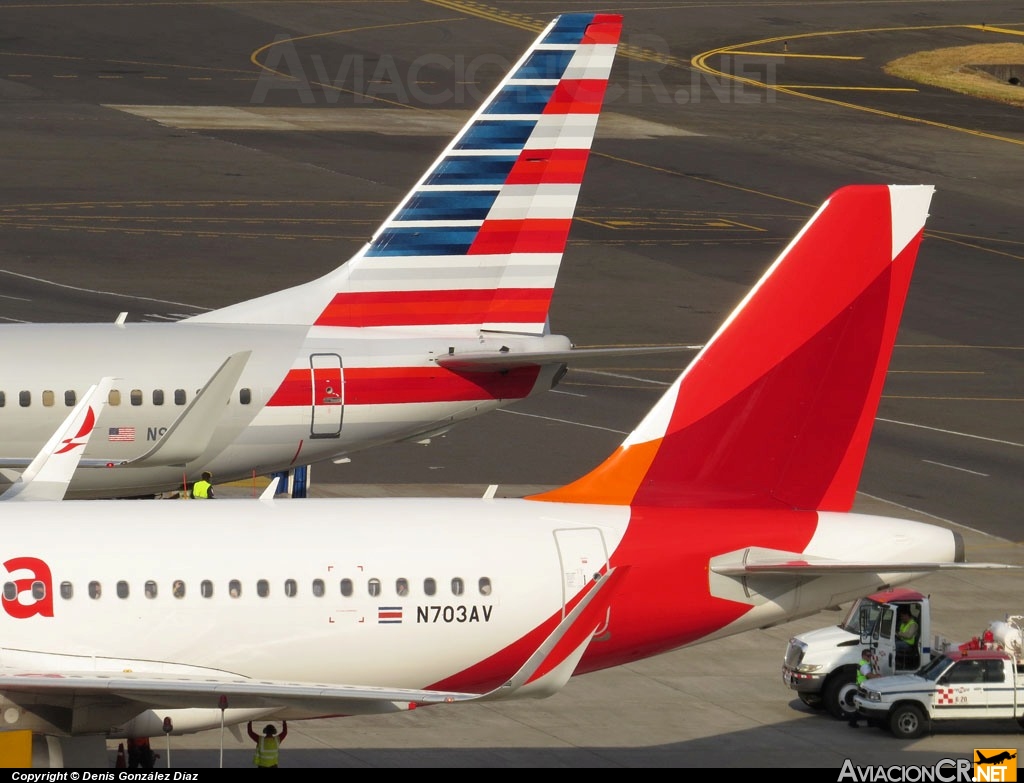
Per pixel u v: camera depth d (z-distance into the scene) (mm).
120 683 103312
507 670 119000
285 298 175375
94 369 166875
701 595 121438
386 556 116000
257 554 114062
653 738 143750
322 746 137500
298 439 171250
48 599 109625
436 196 175000
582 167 177750
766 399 125000
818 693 151250
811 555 123188
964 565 118812
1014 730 147500
